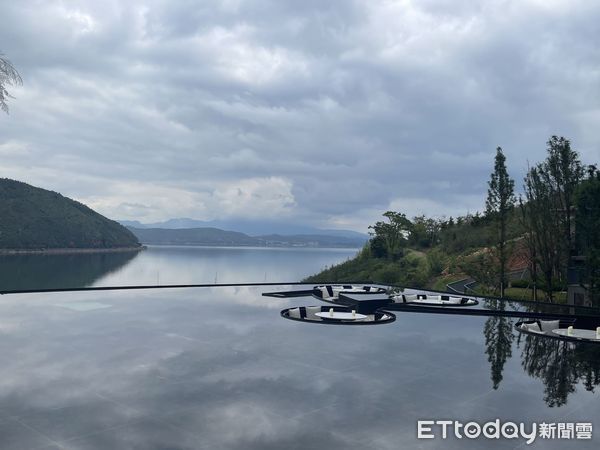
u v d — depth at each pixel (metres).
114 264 119.38
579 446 5.64
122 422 6.09
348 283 25.97
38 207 153.38
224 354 9.73
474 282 39.97
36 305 16.45
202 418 6.28
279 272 83.88
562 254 31.16
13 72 20.97
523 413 6.71
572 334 12.16
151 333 11.81
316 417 6.39
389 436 5.85
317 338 11.51
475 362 9.48
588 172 30.95
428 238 64.94
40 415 6.29
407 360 9.55
